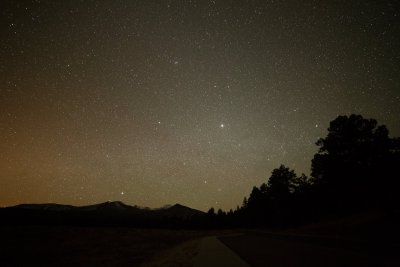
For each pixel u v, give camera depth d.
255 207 98.62
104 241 50.03
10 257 32.41
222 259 18.20
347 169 43.47
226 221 137.88
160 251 36.97
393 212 35.41
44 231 56.84
